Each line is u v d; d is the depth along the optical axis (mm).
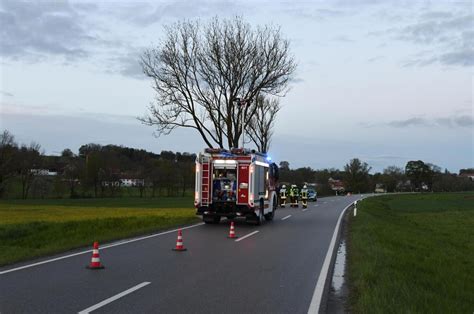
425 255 14227
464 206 57344
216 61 34156
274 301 7637
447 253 15883
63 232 19500
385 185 149000
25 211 33875
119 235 16266
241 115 36094
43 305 7168
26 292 8008
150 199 63969
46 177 69312
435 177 158625
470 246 20625
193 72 34250
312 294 8141
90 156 71000
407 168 159000
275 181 25438
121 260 11438
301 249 13727
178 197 74938
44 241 17609
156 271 10055
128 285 8641
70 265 10625
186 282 8984
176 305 7285
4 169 64000
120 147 88188
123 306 7172
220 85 34719
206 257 12039
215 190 21281
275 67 35594
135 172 78375
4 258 11242
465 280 10844
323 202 51250
